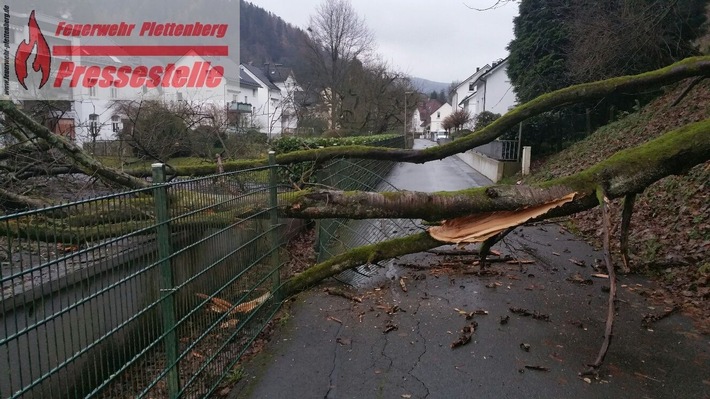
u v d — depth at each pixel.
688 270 5.10
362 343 3.88
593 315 4.34
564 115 16.84
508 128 5.87
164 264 2.50
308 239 7.68
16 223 1.91
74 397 1.99
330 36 36.34
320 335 4.05
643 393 3.06
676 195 7.07
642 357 3.53
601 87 5.51
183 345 2.70
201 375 2.98
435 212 4.28
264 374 3.38
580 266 5.84
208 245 3.08
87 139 8.84
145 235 2.37
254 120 16.11
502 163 16.25
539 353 3.63
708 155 3.96
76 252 1.92
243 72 46.94
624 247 4.94
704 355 3.53
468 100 47.91
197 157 10.52
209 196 3.13
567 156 14.31
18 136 6.09
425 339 3.93
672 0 10.53
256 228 4.07
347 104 33.22
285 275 5.54
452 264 6.01
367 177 10.65
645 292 4.84
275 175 4.55
